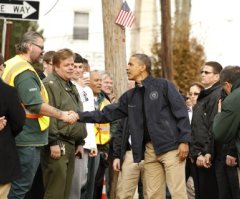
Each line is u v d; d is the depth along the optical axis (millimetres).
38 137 10547
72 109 11266
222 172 12000
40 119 10547
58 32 41750
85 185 12734
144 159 11445
